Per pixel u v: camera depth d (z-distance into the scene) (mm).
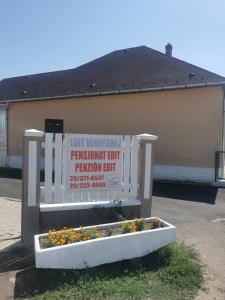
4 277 5164
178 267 5371
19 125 20109
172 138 14891
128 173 7098
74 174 6699
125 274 5277
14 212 8773
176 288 4930
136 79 16891
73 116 17938
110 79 18156
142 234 5605
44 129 18969
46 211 6379
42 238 5527
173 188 12914
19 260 5723
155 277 5219
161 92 15180
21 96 20531
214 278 5328
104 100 16891
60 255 5035
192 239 7004
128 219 6934
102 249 5305
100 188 6902
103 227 6031
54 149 6551
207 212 9336
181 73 15805
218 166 13891
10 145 20531
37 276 5172
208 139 14078
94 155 6828
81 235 5488
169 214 9023
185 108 14578
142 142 7055
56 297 4551
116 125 16531
